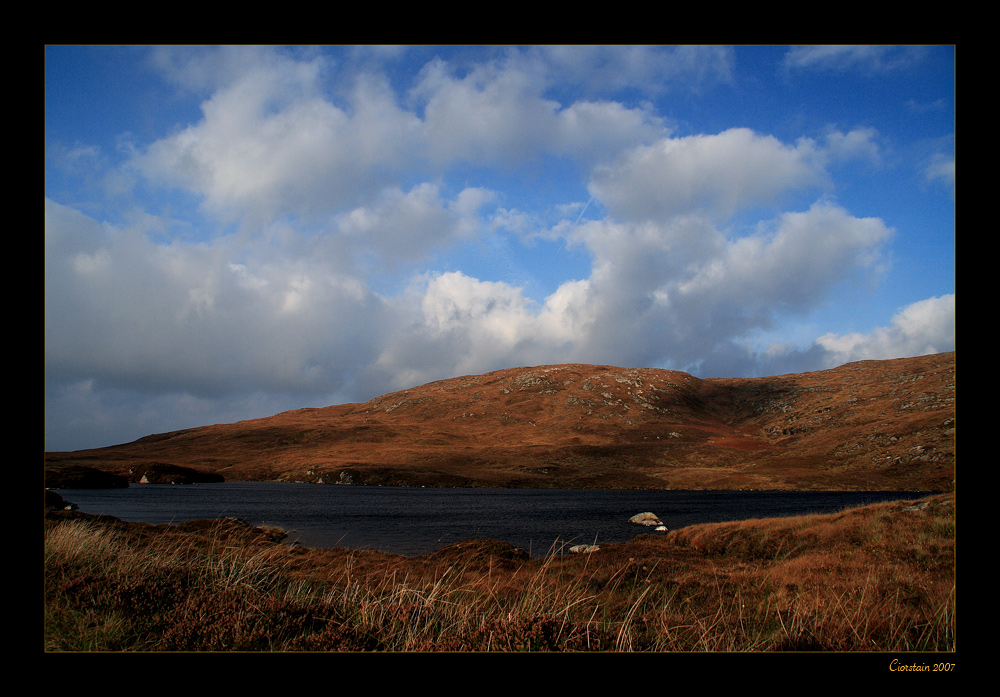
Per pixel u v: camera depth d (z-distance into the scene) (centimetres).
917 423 13862
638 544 2573
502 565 1952
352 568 1734
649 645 805
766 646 806
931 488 10281
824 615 951
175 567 1073
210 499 7750
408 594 964
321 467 15550
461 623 827
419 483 13725
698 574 1770
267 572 1270
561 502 8312
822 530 2311
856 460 13075
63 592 830
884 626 881
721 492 11281
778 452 15862
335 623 793
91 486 10531
